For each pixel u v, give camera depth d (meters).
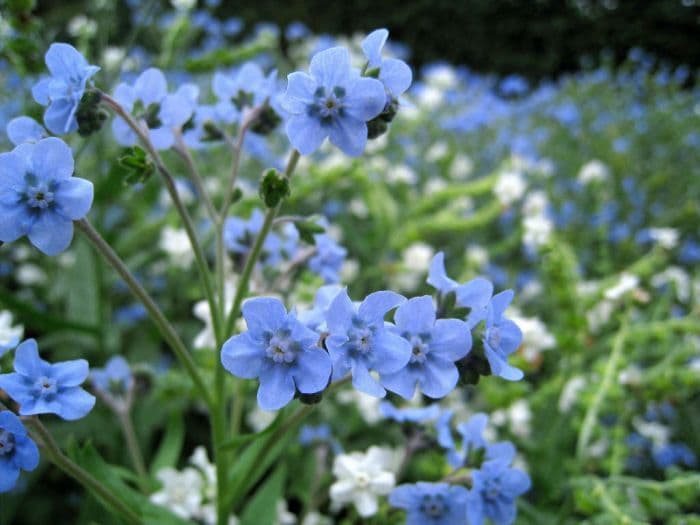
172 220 0.18
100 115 0.08
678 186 0.27
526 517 0.13
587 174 0.24
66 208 0.07
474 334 0.07
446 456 0.09
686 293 0.17
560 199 0.25
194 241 0.08
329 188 0.22
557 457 0.14
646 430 0.17
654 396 0.13
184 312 0.20
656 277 0.17
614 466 0.12
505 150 0.31
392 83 0.07
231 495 0.09
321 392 0.07
